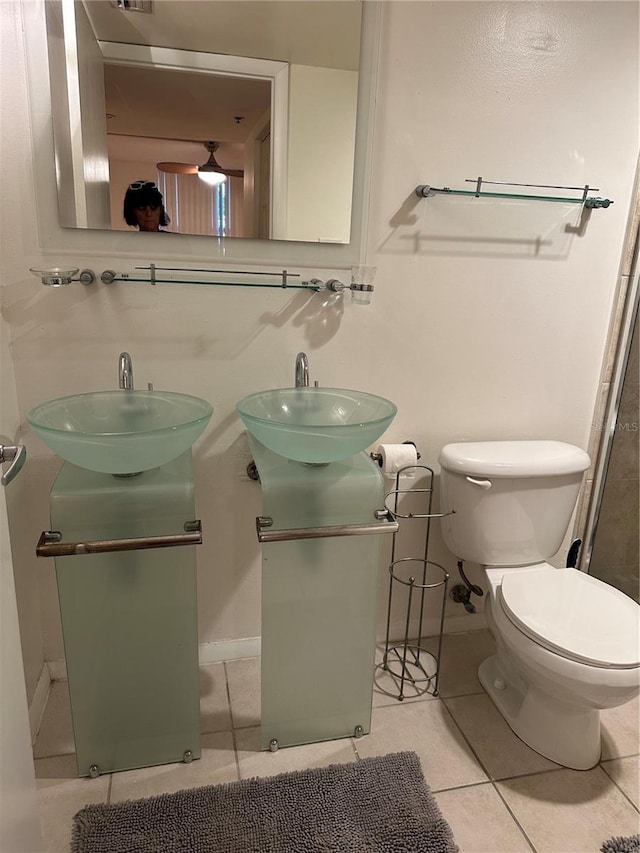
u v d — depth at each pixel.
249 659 1.92
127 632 1.39
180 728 1.50
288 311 1.65
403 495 1.92
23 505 1.57
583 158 1.76
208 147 1.51
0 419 1.38
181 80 1.47
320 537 1.38
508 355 1.87
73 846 1.28
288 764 1.52
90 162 1.45
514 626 1.49
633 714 1.75
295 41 1.50
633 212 1.83
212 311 1.60
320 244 1.63
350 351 1.73
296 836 1.32
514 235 1.76
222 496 1.75
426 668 1.91
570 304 1.88
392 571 1.92
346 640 1.53
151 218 1.51
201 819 1.35
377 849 1.30
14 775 0.95
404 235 1.68
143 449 1.20
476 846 1.32
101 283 1.51
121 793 1.42
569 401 1.98
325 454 1.34
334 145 1.57
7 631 0.95
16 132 1.38
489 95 1.63
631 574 2.19
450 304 1.77
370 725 1.63
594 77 1.70
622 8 1.66
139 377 1.60
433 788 1.46
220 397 1.67
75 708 1.41
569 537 2.12
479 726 1.67
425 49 1.56
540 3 1.60
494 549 1.73
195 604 1.42
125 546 1.26
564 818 1.39
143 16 1.42
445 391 1.85
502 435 1.95
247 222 1.58
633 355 1.95
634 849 1.31
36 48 1.36
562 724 1.53
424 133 1.62
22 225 1.43
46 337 1.51
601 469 2.05
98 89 1.42
